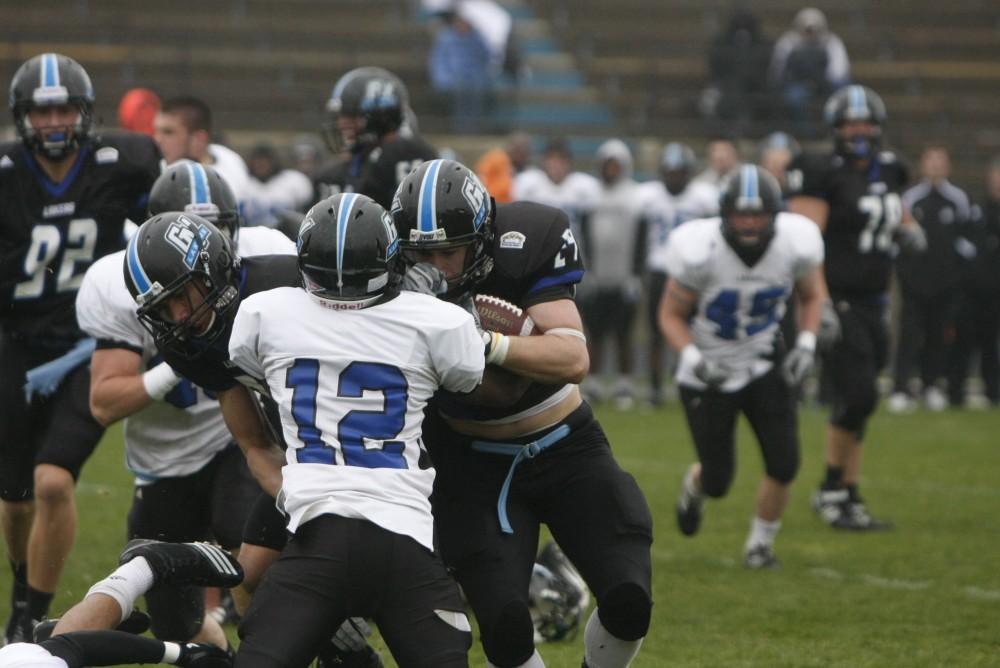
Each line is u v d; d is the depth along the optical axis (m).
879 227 26.62
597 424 14.70
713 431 22.58
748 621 19.25
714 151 43.59
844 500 26.44
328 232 12.29
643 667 16.94
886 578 22.05
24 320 18.84
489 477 14.21
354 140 22.91
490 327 13.61
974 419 42.28
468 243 13.37
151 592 15.32
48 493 17.41
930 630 18.73
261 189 41.34
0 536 25.22
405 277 13.22
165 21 65.94
